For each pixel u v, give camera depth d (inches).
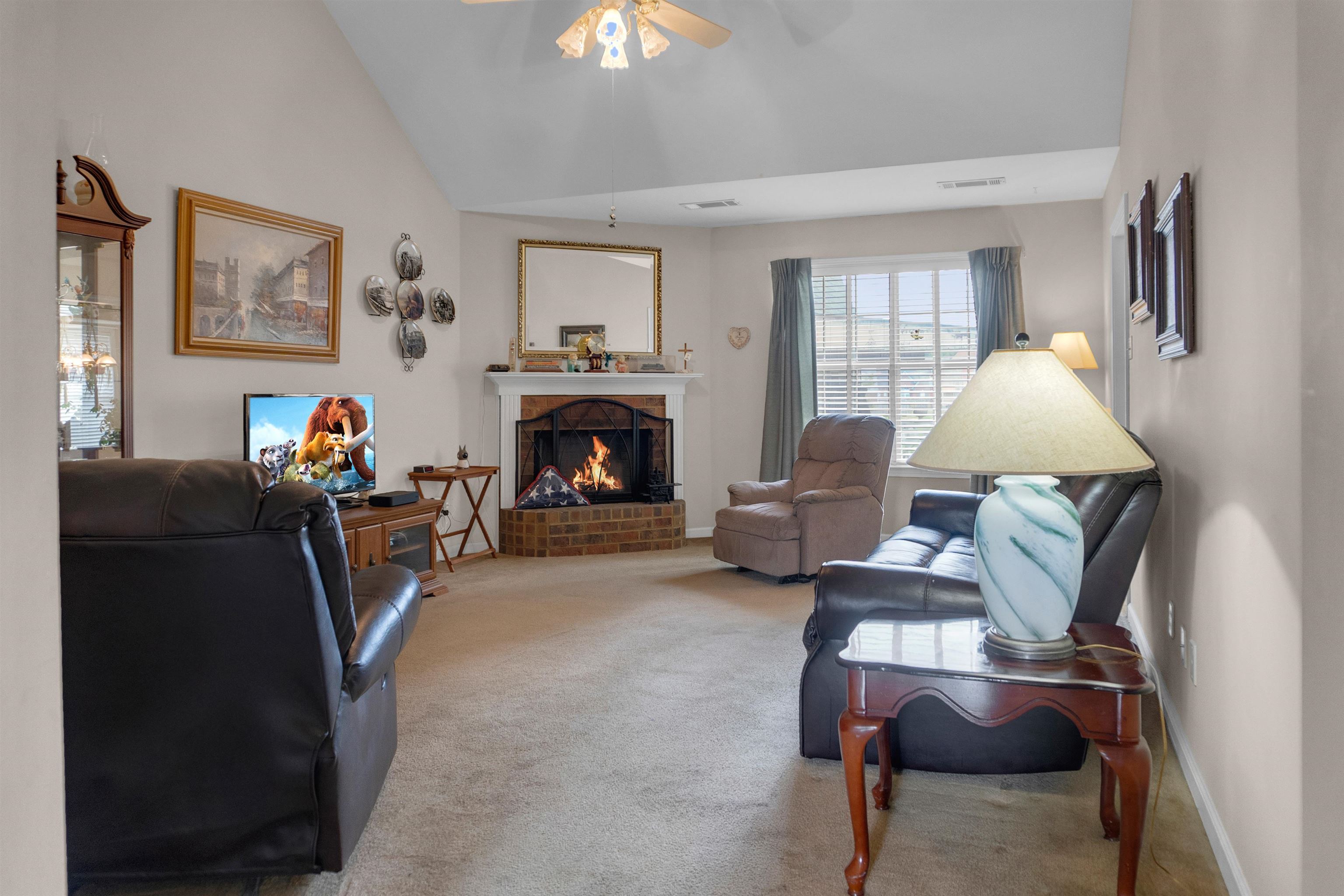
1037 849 83.3
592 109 213.5
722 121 209.6
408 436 227.6
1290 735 61.2
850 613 100.5
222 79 168.7
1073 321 243.8
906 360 262.5
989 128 194.4
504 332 256.1
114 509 65.2
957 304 257.8
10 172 32.7
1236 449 78.7
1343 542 53.4
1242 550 76.3
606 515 249.8
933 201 242.8
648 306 270.1
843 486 218.5
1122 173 185.6
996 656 77.3
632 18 174.1
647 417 270.5
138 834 71.2
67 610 66.2
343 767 74.9
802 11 182.5
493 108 215.9
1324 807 56.1
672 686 132.8
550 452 263.1
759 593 197.2
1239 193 78.2
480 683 134.8
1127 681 71.1
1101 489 96.9
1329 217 55.3
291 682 70.8
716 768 102.6
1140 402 150.5
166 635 67.6
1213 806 85.6
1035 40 175.6
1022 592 76.5
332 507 69.1
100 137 133.5
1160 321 120.3
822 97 198.2
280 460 170.6
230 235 169.9
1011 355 79.3
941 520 173.0
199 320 163.3
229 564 66.4
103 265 132.3
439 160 230.7
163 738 70.1
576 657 148.5
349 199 204.4
